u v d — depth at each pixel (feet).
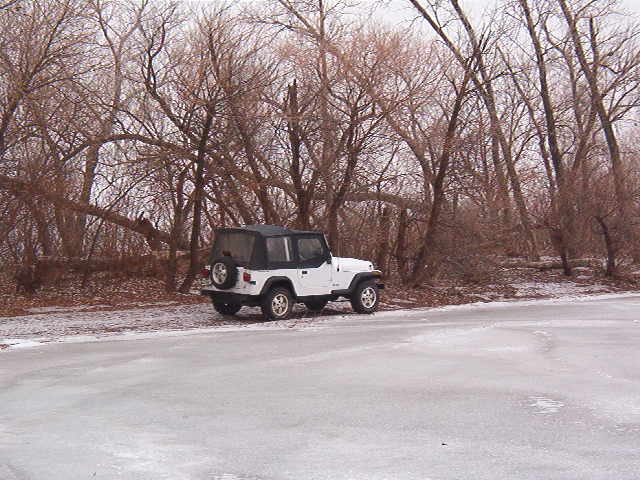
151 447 24.09
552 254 120.16
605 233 103.40
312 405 30.01
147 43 76.07
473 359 41.24
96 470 21.68
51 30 74.02
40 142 77.10
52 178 75.56
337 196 79.10
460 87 83.10
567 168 112.16
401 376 36.19
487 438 25.02
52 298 72.84
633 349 44.98
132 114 76.69
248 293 58.90
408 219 88.84
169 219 88.17
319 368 38.42
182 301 73.41
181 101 75.97
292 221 83.10
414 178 87.25
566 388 33.17
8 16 73.41
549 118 114.42
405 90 80.38
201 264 86.94
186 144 77.00
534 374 36.65
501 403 30.22
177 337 50.44
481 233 89.35
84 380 35.37
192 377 36.09
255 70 77.05
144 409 29.45
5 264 79.92
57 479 20.92
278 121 78.38
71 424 27.14
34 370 37.96
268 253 59.62
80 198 81.51
